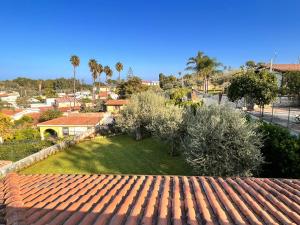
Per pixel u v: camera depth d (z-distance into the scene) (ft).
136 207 14.48
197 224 12.26
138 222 12.73
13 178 21.95
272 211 13.98
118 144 84.12
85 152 76.54
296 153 31.53
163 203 15.15
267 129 38.55
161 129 63.72
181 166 55.62
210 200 15.72
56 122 113.50
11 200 15.47
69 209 14.70
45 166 65.41
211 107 43.75
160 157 63.98
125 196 17.03
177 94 121.49
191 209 14.06
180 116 62.23
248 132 34.94
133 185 19.97
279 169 34.47
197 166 37.11
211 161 35.91
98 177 23.12
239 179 20.83
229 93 60.59
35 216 13.76
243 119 36.76
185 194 16.97
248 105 74.13
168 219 13.03
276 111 72.28
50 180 22.06
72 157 72.08
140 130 90.12
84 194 17.92
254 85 54.08
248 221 12.90
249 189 17.93
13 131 106.83
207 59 146.51
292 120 56.65
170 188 18.88
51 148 75.87
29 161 65.82
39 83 431.02
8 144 91.35
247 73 58.03
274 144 35.29
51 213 14.17
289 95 85.97
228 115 38.04
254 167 35.19
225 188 18.44
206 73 150.10
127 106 91.71
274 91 54.29
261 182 19.62
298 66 112.98
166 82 262.88
